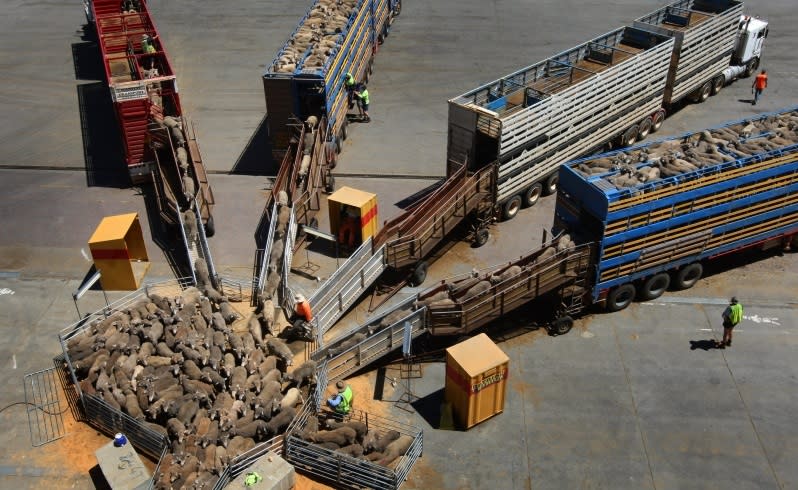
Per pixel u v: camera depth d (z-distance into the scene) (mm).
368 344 20234
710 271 25016
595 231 21266
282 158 30750
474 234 26438
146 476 16672
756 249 25875
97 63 42406
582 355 21469
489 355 18562
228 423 17625
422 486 17500
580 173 21703
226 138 34281
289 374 19219
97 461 18297
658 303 23531
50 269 25453
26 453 18578
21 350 21922
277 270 23594
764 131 24562
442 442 18688
